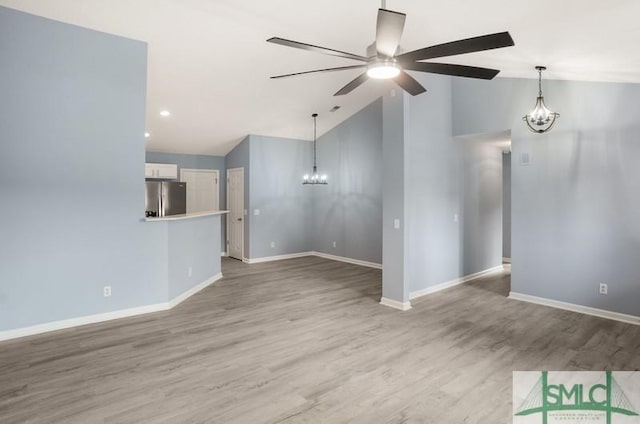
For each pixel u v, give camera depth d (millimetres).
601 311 4004
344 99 6312
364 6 3191
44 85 3432
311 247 8312
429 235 5035
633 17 2203
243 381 2574
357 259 7227
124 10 3357
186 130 6562
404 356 2988
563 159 4270
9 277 3316
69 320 3625
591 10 2227
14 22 3289
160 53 4172
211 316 4008
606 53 2961
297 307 4348
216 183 8094
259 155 7418
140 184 4012
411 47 3725
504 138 5484
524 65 3764
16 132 3314
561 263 4309
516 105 4699
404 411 2215
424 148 4961
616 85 3875
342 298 4746
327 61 4586
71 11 3350
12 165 3309
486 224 6238
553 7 2285
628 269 3820
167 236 4242
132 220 3980
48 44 3443
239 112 6145
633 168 3777
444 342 3283
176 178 7449
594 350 3104
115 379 2596
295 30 3760
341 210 7555
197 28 3701
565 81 4234
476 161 5934
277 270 6602
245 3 3227
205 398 2354
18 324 3363
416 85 2875
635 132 3762
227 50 4188
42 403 2289
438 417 2156
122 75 3844
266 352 3066
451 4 2605
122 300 3941
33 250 3424
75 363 2844
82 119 3635
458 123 5332
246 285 5461
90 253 3729
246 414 2180
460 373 2697
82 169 3656
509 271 6418
